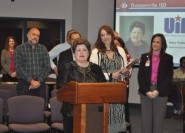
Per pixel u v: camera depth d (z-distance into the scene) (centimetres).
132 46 839
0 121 472
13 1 924
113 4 880
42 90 522
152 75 473
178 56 808
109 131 398
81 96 282
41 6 938
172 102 734
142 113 478
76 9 923
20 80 515
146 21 827
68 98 295
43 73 523
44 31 967
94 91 286
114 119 400
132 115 780
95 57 395
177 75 745
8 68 777
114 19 847
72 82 287
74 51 332
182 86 696
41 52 527
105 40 397
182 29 805
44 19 939
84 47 326
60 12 945
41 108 492
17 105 484
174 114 758
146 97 476
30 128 461
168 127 668
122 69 384
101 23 874
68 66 329
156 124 471
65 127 324
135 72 850
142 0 828
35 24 958
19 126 464
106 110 292
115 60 399
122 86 296
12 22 949
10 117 479
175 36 809
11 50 788
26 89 512
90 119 288
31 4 934
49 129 471
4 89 576
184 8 803
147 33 827
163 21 817
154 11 822
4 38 950
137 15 833
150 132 479
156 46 471
